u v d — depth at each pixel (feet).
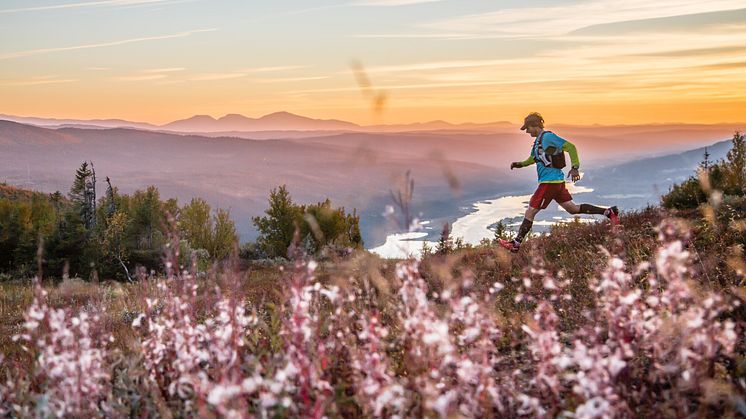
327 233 90.99
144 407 13.03
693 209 42.16
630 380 12.37
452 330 14.97
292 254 12.31
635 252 23.65
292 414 10.44
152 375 13.60
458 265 29.04
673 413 10.66
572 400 10.85
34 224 103.04
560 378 13.00
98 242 89.76
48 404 11.78
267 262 82.64
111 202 104.94
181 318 13.98
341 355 13.52
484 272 26.71
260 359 13.67
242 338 13.82
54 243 89.86
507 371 14.53
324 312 16.97
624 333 11.85
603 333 14.75
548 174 34.81
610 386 10.28
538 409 10.57
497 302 21.07
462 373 10.36
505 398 12.07
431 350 11.44
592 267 24.40
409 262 12.07
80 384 12.07
